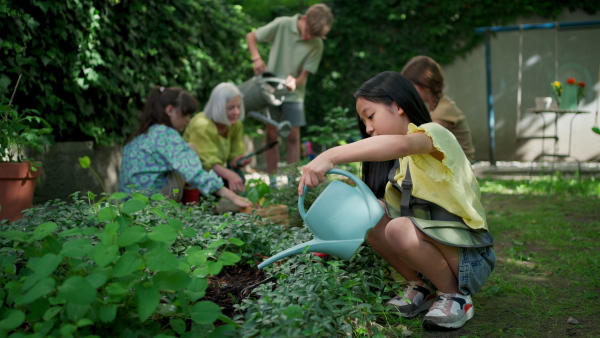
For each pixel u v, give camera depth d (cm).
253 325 171
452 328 212
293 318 165
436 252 211
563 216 464
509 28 807
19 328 170
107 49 487
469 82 984
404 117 224
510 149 954
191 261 179
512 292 264
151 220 256
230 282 244
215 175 372
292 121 589
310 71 586
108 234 157
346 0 1067
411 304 223
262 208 356
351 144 199
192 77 643
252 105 539
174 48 600
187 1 639
